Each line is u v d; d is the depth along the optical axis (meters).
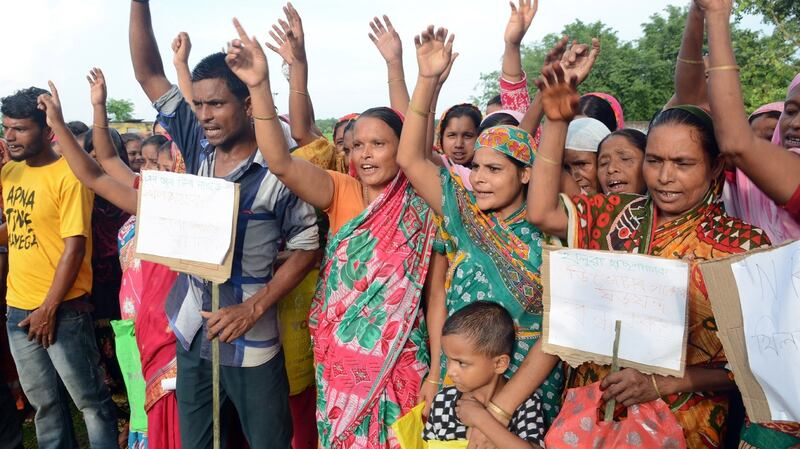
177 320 3.15
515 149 2.69
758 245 2.13
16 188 4.11
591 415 2.19
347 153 4.33
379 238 3.10
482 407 2.44
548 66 2.24
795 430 2.07
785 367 1.76
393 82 3.88
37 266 4.07
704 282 1.98
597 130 3.61
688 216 2.22
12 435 4.54
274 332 3.20
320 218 3.76
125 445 4.90
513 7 4.41
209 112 2.96
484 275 2.77
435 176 2.89
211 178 2.86
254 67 2.71
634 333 2.12
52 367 4.24
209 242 2.86
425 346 3.22
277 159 2.85
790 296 1.75
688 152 2.14
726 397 2.33
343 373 3.12
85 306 4.23
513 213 2.78
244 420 3.17
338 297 3.16
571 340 2.22
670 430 2.14
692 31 3.27
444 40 2.71
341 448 3.14
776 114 3.61
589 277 2.18
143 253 2.95
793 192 2.08
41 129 3.98
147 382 3.50
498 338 2.49
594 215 2.41
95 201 4.88
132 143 6.86
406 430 2.70
